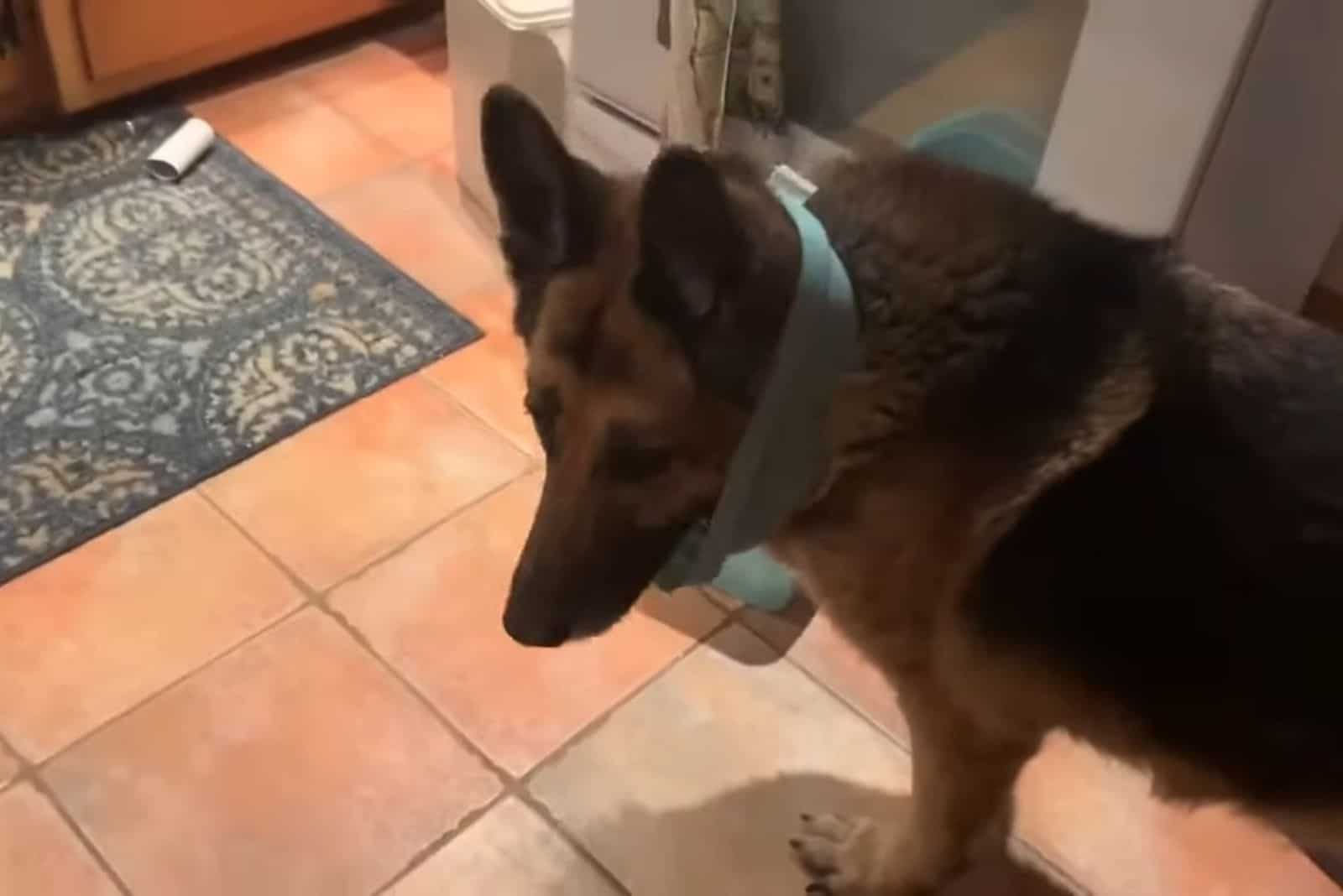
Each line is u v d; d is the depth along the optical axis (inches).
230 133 108.3
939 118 73.6
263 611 72.1
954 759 53.1
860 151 63.8
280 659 69.7
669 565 48.1
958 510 44.5
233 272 94.4
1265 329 43.4
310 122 110.3
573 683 69.5
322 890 60.4
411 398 85.6
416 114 112.1
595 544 44.3
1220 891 62.4
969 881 62.2
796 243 41.7
